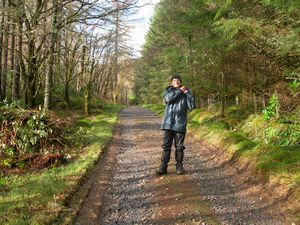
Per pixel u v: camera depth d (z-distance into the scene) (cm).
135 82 6900
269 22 902
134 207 559
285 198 553
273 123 997
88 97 2175
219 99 1930
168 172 765
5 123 875
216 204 564
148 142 1224
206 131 1278
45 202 540
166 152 747
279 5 734
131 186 674
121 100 7756
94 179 719
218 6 1176
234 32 870
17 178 721
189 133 1410
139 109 3822
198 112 1870
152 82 4216
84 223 488
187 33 1447
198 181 693
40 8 1020
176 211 537
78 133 1066
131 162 893
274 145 802
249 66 1314
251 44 1070
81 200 571
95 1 1022
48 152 851
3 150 841
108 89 5784
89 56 2425
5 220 464
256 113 1291
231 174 736
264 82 1288
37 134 879
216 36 1255
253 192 613
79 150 991
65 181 659
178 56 1828
